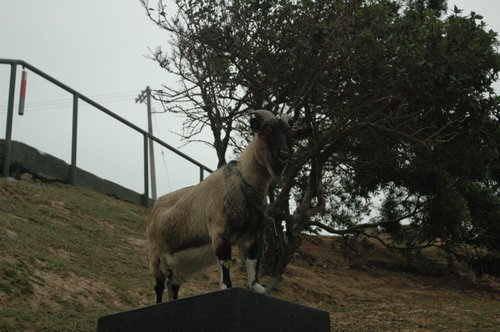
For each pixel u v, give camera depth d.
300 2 12.29
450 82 11.89
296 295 14.12
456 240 17.86
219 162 13.43
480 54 12.73
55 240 11.24
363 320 12.66
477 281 19.59
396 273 19.02
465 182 17.22
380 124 12.97
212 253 6.78
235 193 6.34
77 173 16.12
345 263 18.95
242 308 5.31
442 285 18.50
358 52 11.59
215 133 13.44
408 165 16.19
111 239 12.89
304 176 15.98
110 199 16.41
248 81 12.88
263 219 6.33
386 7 12.17
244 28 12.47
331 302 14.36
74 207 13.85
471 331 12.18
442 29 12.24
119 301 9.70
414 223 17.44
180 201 7.03
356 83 12.20
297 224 12.34
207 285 12.54
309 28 11.92
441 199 16.33
